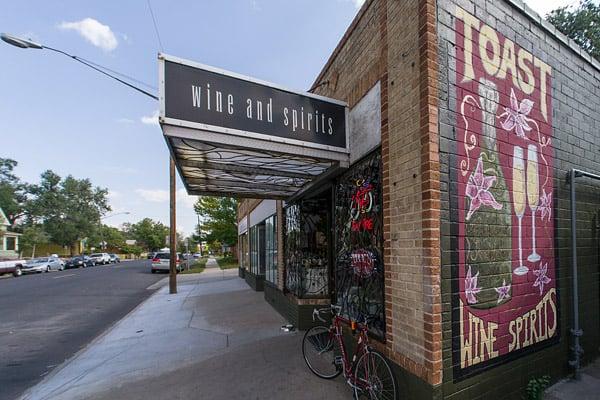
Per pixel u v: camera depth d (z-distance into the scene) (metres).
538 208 3.99
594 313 4.77
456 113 3.24
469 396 3.14
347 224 4.89
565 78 4.54
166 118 3.48
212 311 9.80
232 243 31.86
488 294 3.37
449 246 3.08
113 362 5.83
